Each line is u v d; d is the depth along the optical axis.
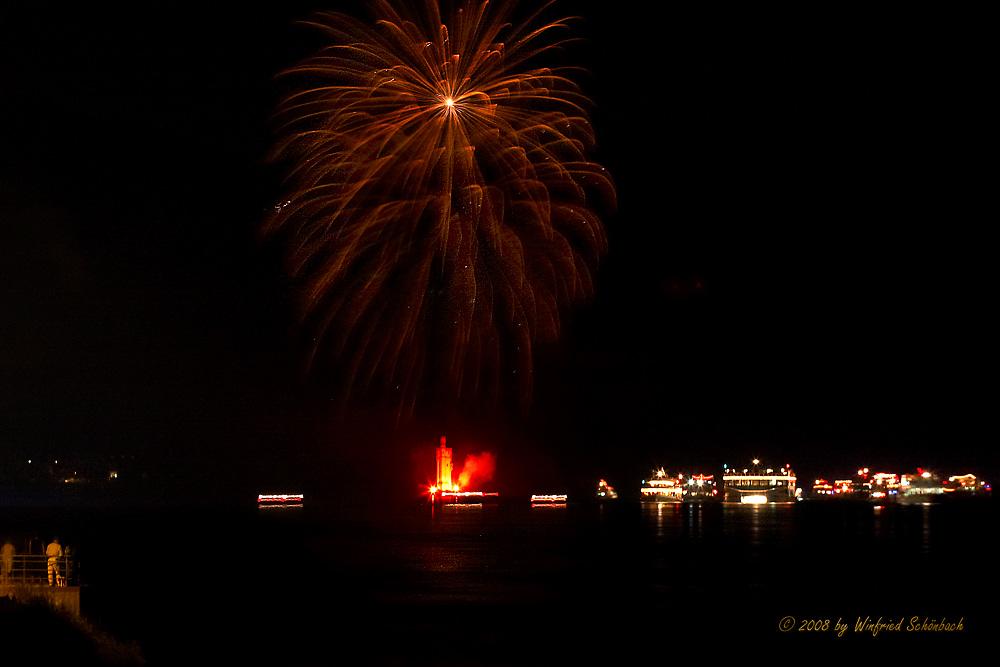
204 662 36.03
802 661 36.47
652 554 81.56
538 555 81.31
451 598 52.50
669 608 48.47
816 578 61.88
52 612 34.84
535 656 37.16
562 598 52.38
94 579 63.31
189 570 69.81
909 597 52.66
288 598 53.00
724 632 42.03
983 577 62.47
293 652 37.91
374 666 35.34
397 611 47.78
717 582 59.84
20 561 41.03
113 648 34.38
